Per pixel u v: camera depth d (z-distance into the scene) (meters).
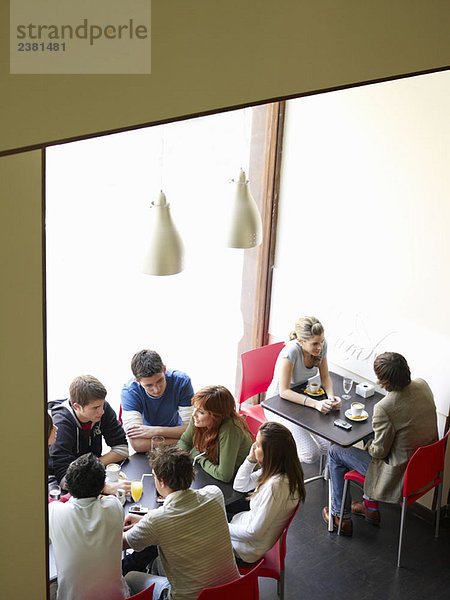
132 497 3.04
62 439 3.17
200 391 3.26
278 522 2.88
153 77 1.62
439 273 3.75
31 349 1.69
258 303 4.82
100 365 4.21
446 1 2.21
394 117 3.80
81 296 4.01
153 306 4.31
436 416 3.65
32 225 1.59
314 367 4.21
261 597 3.38
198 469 3.29
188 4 1.63
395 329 4.04
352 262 4.21
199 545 2.60
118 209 3.96
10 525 1.80
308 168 4.36
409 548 3.77
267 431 2.91
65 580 2.50
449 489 3.94
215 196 4.35
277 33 1.80
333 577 3.53
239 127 4.28
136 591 2.80
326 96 4.14
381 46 2.08
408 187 3.81
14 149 1.47
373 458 3.62
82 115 1.54
